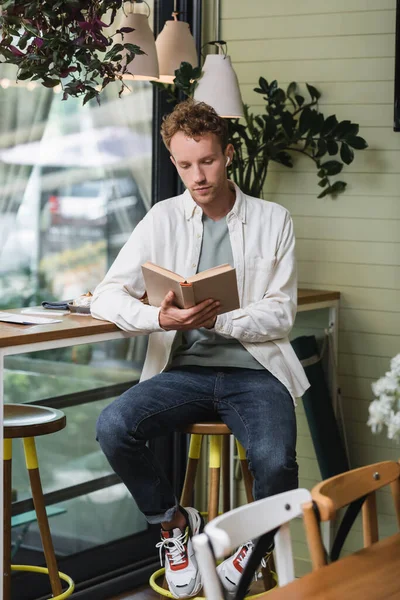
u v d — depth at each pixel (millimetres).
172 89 4121
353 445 4207
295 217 4270
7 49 2969
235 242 3207
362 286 4137
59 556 3795
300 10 4184
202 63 4359
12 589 3545
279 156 4168
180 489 4316
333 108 4141
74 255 3852
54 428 2998
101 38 3016
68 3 2920
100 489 3988
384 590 1538
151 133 4156
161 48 3922
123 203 4047
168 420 3084
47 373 3736
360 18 4055
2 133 3523
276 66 4266
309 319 4188
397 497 1963
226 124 3137
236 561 3025
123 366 4070
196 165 3072
